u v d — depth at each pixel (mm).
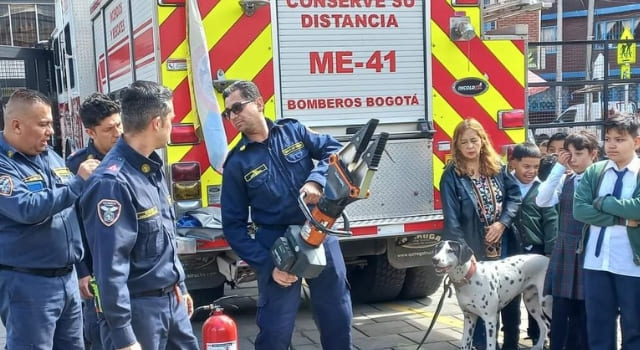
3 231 3531
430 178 5488
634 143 4035
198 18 4875
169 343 3252
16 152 3529
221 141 4906
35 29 16344
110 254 2842
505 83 5664
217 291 5672
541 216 4906
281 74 5164
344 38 5285
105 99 3912
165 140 3076
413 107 5469
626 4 28234
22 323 3549
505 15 6531
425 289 6441
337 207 3287
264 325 3768
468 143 4703
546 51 15383
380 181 5340
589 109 12008
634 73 20016
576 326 4648
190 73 4922
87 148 4066
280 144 3809
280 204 3758
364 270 6398
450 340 5359
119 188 2885
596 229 4199
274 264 3631
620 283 4102
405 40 5422
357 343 5316
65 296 3686
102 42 7262
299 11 5168
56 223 3588
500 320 5547
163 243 3088
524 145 4934
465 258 4410
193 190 4945
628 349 4164
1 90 9945
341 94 5305
